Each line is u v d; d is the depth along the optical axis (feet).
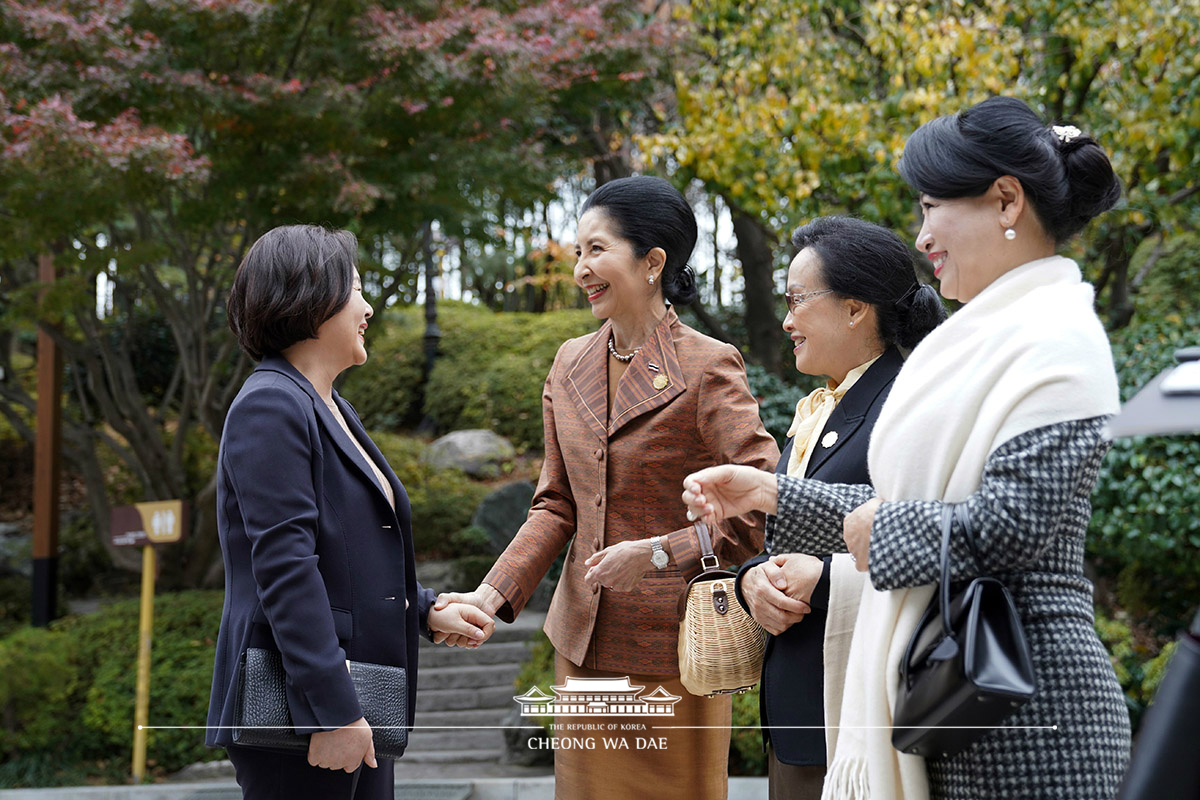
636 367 7.00
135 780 17.53
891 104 18.99
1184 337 18.93
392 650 5.95
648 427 6.88
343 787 5.70
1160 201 19.12
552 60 21.50
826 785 4.81
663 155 25.43
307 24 18.88
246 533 5.60
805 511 5.08
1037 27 20.59
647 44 23.50
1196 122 17.70
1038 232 4.75
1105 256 20.47
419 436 40.01
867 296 6.03
